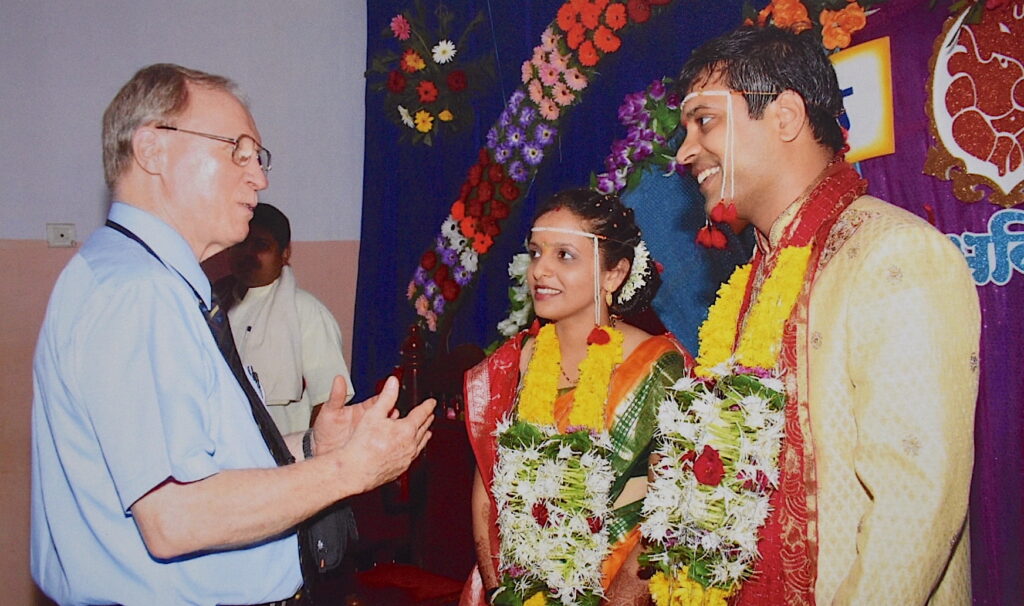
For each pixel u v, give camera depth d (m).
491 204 3.56
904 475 1.31
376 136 4.19
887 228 1.40
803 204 1.52
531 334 2.06
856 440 1.42
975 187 2.34
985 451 2.33
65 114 3.90
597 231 1.91
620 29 3.11
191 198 1.54
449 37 3.77
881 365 1.35
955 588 1.46
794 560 1.45
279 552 1.53
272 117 4.29
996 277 2.32
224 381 1.48
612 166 3.08
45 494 1.46
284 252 3.48
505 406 1.97
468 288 3.70
